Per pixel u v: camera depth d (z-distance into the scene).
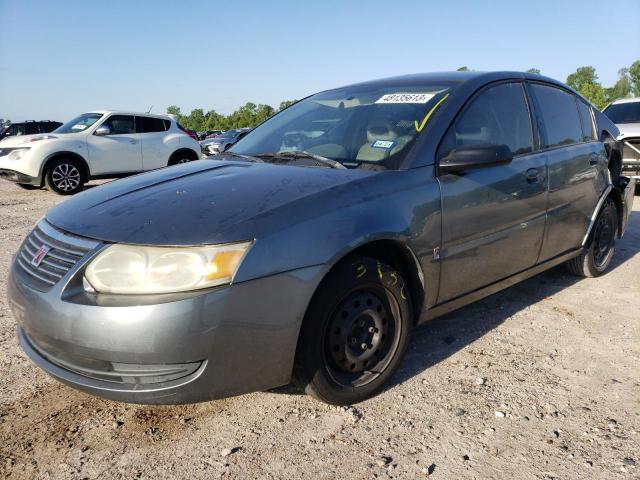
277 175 2.68
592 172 4.13
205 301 2.05
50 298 2.15
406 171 2.72
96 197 2.67
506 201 3.19
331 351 2.43
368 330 2.58
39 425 2.44
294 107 3.90
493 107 3.35
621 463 2.17
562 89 4.16
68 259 2.22
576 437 2.34
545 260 3.76
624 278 4.57
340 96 3.67
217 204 2.33
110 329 2.03
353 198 2.46
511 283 3.46
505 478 2.09
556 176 3.66
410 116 3.07
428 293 2.81
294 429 2.41
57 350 2.24
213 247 2.08
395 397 2.67
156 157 11.95
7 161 10.33
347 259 2.42
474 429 2.40
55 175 10.36
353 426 2.43
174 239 2.11
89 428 2.42
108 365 2.14
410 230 2.61
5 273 4.75
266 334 2.17
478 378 2.84
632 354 3.14
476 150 2.73
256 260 2.12
